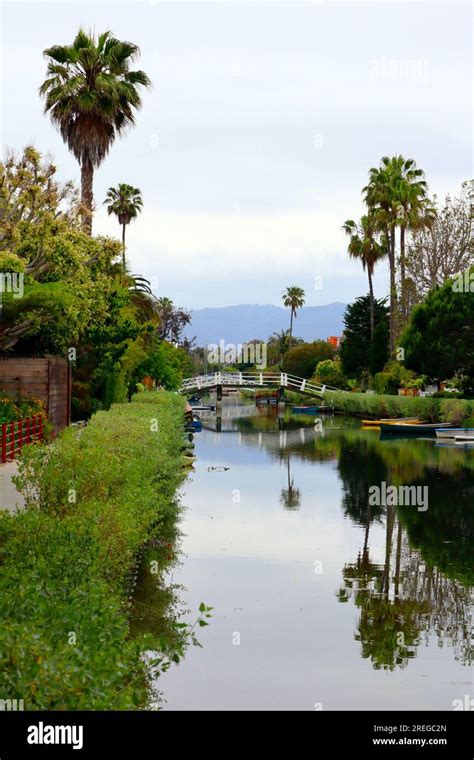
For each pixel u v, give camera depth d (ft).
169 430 80.07
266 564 47.96
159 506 55.21
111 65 110.83
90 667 18.43
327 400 238.48
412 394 204.85
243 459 106.11
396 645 34.65
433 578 45.57
